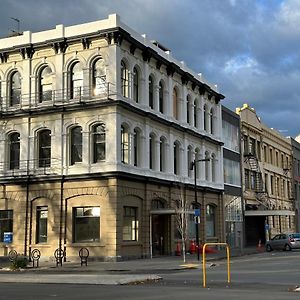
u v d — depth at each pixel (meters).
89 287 16.62
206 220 45.78
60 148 34.09
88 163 33.03
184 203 38.50
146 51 36.34
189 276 21.09
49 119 34.88
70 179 33.44
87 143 33.25
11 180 35.16
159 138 38.16
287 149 73.69
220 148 49.44
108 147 32.50
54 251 33.19
